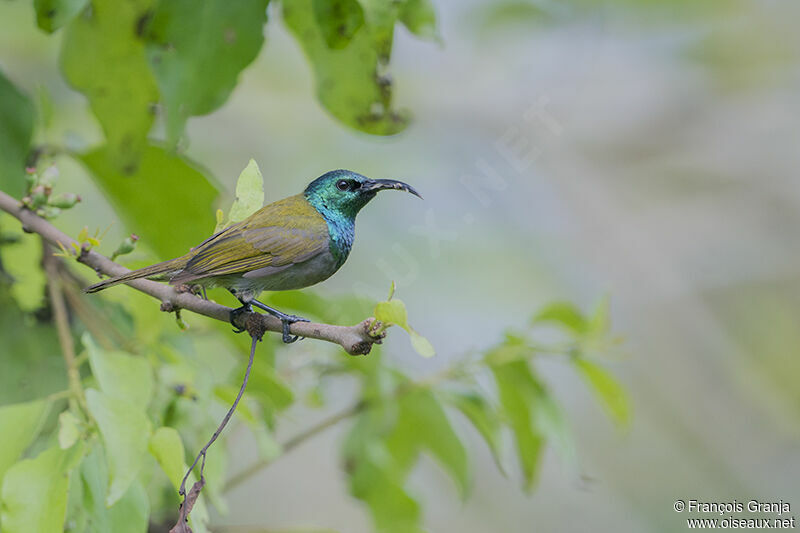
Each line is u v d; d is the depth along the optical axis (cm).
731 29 1489
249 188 567
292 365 823
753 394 1612
